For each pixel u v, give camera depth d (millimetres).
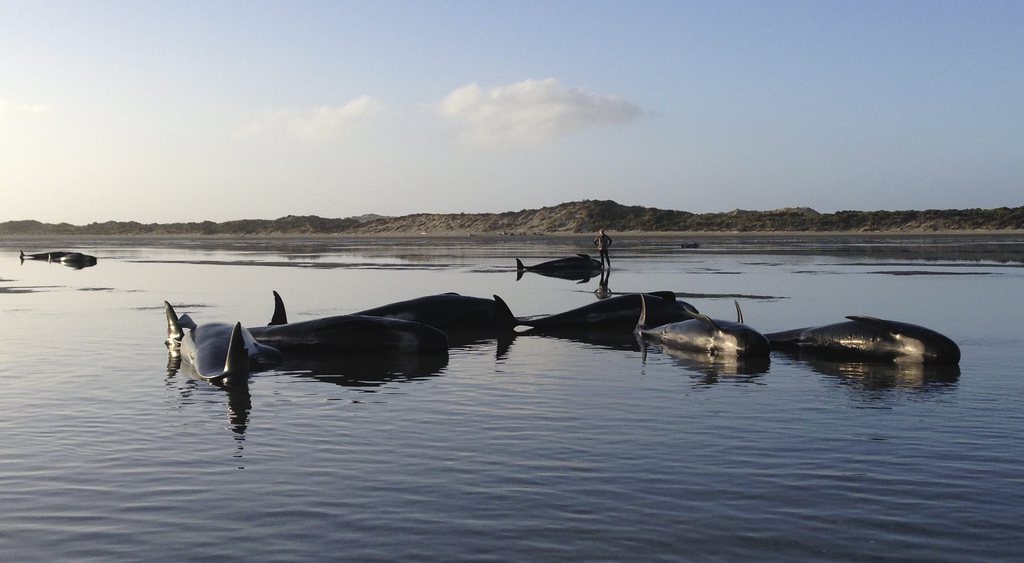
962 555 6215
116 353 15844
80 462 8609
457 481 7910
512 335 19172
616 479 7941
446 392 12164
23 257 57688
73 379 13211
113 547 6453
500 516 7012
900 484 7777
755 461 8516
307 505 7297
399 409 10992
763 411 10773
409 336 16047
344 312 22312
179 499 7477
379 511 7141
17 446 9219
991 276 34125
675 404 11227
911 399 11477
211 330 15148
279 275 38781
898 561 6125
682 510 7133
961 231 132000
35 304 25359
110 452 8969
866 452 8820
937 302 23906
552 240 114125
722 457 8664
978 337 17109
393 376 13562
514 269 42969
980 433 9578
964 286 29219
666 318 20109
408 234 192375
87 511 7203
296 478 8039
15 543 6539
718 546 6395
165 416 10625
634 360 15203
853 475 8047
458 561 6145
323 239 139625
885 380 12969
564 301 25672
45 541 6574
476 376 13539
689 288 29312
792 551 6301
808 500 7363
